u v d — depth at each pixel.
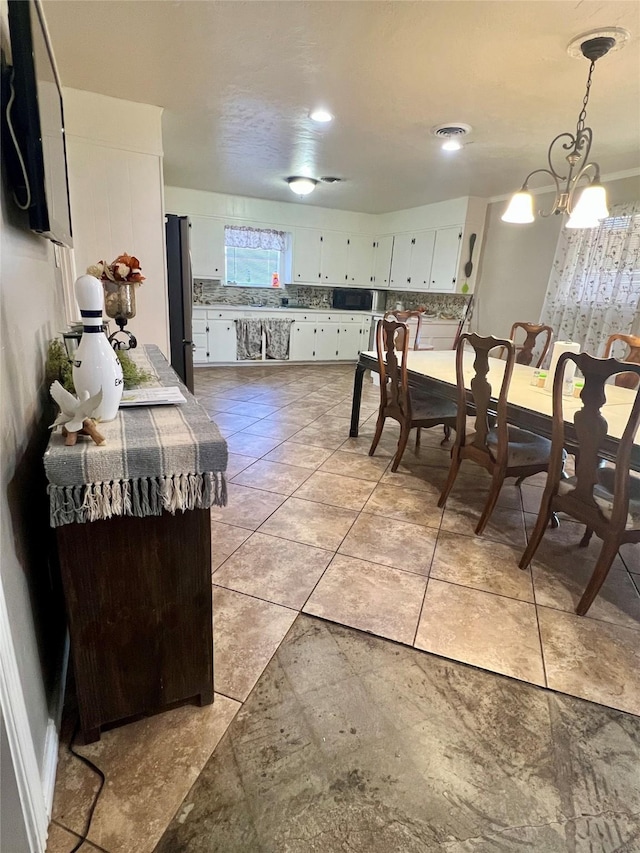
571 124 3.15
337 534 2.35
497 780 1.21
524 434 2.67
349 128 3.43
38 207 1.05
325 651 1.61
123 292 1.84
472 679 1.52
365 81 2.64
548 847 1.07
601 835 1.09
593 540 2.42
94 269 1.79
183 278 3.65
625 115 2.97
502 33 2.09
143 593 1.18
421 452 3.60
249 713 1.37
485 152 3.87
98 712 1.24
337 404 4.93
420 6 1.92
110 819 1.08
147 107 3.08
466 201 5.63
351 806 1.14
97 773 1.18
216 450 1.09
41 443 1.31
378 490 2.88
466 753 1.28
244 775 1.20
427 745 1.29
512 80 2.54
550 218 5.04
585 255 4.56
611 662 1.61
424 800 1.16
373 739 1.31
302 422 4.24
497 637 1.70
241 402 4.86
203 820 1.09
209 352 6.73
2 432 0.90
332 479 3.02
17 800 0.89
